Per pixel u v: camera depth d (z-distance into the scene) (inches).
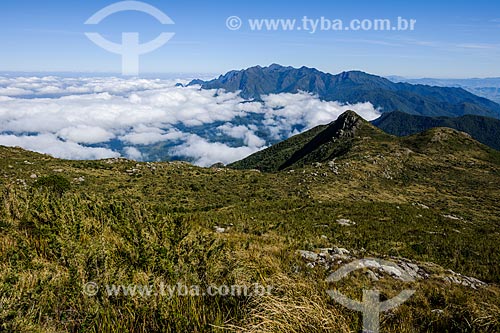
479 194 3292.3
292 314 157.9
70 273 180.4
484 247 1024.2
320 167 3501.5
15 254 218.2
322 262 410.3
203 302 175.9
